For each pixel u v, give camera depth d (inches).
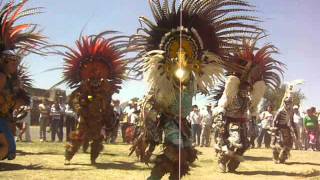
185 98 241.1
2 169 371.2
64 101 755.4
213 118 398.3
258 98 386.0
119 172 368.5
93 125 407.8
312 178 362.6
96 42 402.0
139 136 294.4
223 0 252.7
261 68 383.2
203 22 254.5
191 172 382.9
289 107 493.4
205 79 249.3
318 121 797.9
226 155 391.9
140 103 247.6
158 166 232.1
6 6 238.5
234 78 377.1
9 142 216.8
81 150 554.9
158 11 249.3
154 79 237.6
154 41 249.0
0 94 217.2
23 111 259.9
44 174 344.8
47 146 620.1
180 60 241.4
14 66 227.3
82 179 326.0
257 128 794.2
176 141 230.7
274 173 399.2
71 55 400.8
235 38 259.1
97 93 404.2
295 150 751.7
